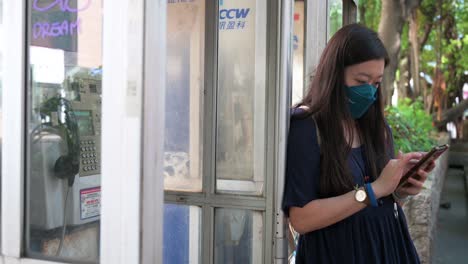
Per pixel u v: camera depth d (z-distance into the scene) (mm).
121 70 1414
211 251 2709
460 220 7980
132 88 1403
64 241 1756
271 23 2527
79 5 1655
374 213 1866
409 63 16109
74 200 1813
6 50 1720
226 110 2680
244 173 2652
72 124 1792
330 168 1800
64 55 1703
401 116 8836
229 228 2693
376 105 1978
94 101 1702
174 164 2764
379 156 1966
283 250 2217
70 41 1683
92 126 1750
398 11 10211
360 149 1929
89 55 1649
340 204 1747
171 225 2777
